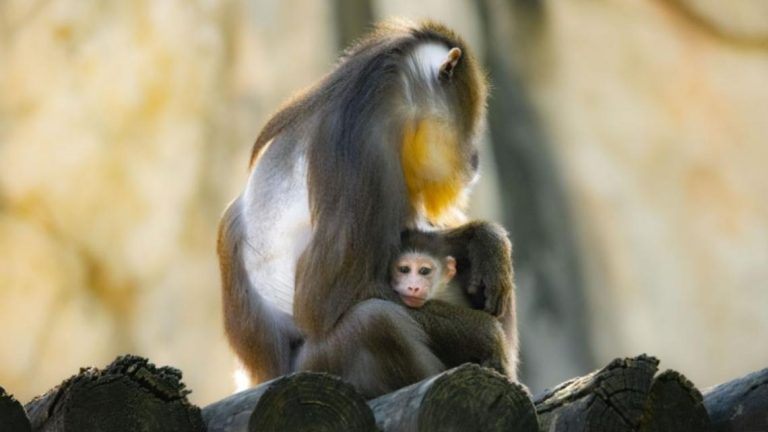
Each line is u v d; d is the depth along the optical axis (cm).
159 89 1805
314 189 714
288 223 741
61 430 582
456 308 721
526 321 1855
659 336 1822
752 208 1816
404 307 715
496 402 559
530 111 1881
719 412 616
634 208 1844
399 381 689
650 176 1848
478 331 714
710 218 1825
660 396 581
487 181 1859
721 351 1808
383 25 773
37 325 1731
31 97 1772
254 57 1841
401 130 722
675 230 1831
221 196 1800
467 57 766
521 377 1833
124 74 1794
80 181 1766
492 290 741
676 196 1839
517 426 559
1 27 1778
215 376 1753
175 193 1788
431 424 557
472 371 562
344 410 570
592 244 1855
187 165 1794
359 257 701
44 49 1783
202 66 1823
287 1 1867
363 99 720
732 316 1811
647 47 1866
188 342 1758
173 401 589
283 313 747
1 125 1759
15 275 1736
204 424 602
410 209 725
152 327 1756
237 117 1823
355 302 700
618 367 576
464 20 1892
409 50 745
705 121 1838
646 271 1836
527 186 1872
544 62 1889
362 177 706
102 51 1795
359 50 757
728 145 1828
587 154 1862
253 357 758
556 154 1870
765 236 1808
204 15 1838
